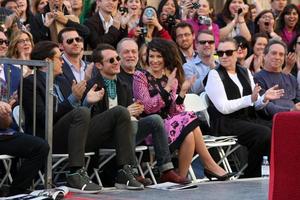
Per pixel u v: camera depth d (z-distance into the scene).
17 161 15.01
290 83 19.39
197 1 21.95
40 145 14.20
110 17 19.92
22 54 16.81
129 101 16.16
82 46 16.95
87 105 15.22
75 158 14.55
